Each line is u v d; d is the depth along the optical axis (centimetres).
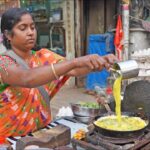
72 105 246
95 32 748
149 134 176
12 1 744
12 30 204
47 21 772
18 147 174
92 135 178
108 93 264
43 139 180
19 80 172
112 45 649
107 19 731
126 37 582
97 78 668
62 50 768
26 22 204
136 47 609
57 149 164
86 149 174
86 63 164
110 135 167
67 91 714
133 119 189
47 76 165
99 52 662
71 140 181
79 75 216
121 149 161
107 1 725
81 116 234
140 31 605
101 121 186
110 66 172
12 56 204
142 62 462
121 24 598
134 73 177
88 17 746
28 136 190
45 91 220
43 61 225
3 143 195
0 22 227
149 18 647
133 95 210
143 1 643
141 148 169
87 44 754
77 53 759
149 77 455
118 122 184
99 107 239
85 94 682
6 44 215
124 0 579
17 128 208
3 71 179
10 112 206
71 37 755
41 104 218
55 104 610
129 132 165
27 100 209
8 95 204
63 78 224
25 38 205
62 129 194
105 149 166
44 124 223
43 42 786
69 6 740
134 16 641
